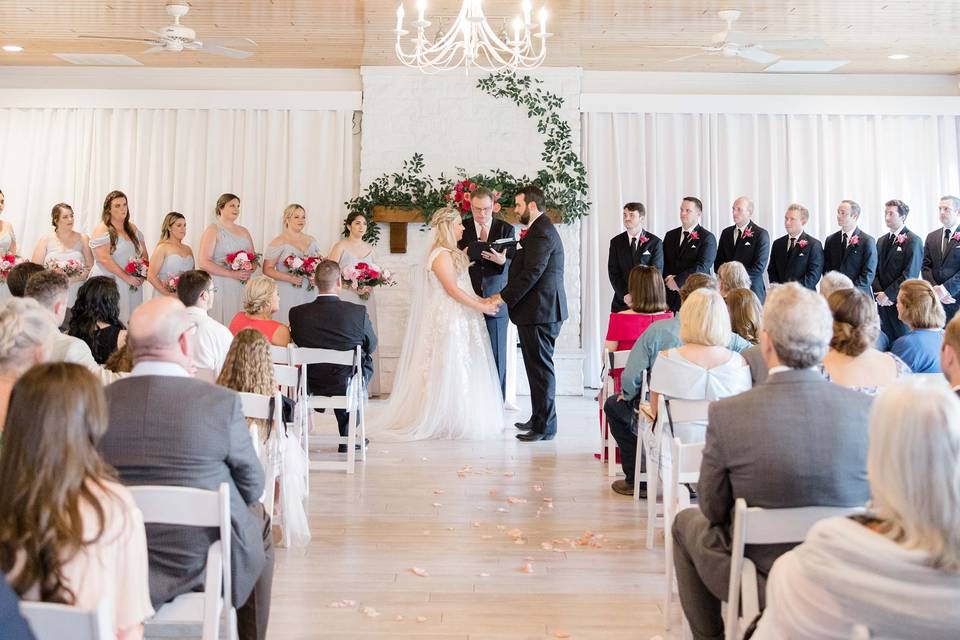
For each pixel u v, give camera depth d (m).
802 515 1.96
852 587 1.26
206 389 2.18
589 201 8.32
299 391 4.52
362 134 8.18
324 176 8.30
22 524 1.50
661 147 8.39
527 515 4.21
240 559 2.18
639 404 4.35
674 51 7.77
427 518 4.15
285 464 3.70
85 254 7.53
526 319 5.88
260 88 8.44
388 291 8.16
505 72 8.09
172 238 7.58
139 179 8.32
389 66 8.11
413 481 4.85
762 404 2.05
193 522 1.99
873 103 8.33
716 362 3.32
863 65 8.16
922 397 1.27
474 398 6.09
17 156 8.41
